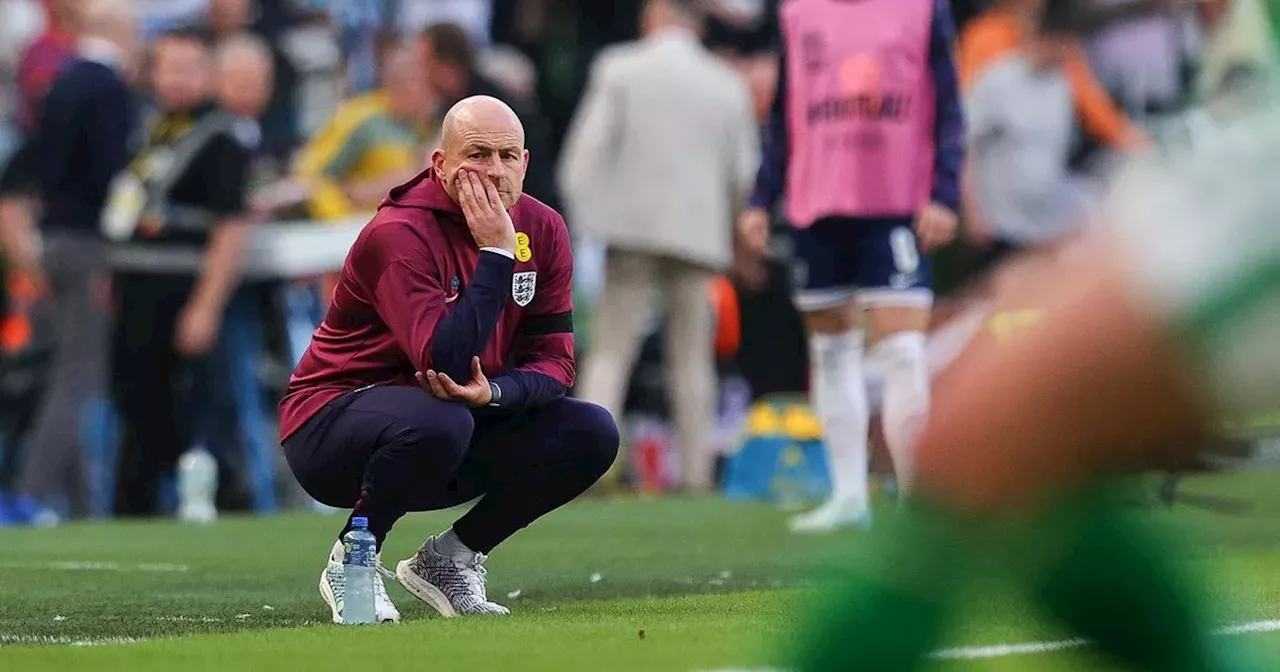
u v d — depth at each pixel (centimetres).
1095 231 1000
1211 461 1016
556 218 1866
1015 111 4241
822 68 3241
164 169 3916
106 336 3872
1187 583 1118
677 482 4550
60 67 4203
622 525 3394
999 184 4231
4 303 4116
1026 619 1266
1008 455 977
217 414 4034
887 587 997
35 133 3906
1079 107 4369
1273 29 1017
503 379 1798
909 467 1001
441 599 1902
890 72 3192
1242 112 1002
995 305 1023
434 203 1784
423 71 4025
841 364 3325
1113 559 1095
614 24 5438
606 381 4338
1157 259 973
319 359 1834
